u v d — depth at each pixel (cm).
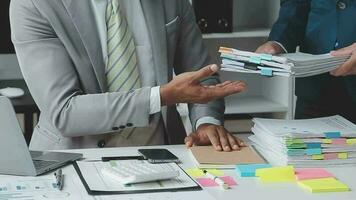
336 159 136
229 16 271
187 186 117
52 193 113
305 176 125
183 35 178
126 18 166
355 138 137
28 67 153
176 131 174
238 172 129
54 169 130
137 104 146
